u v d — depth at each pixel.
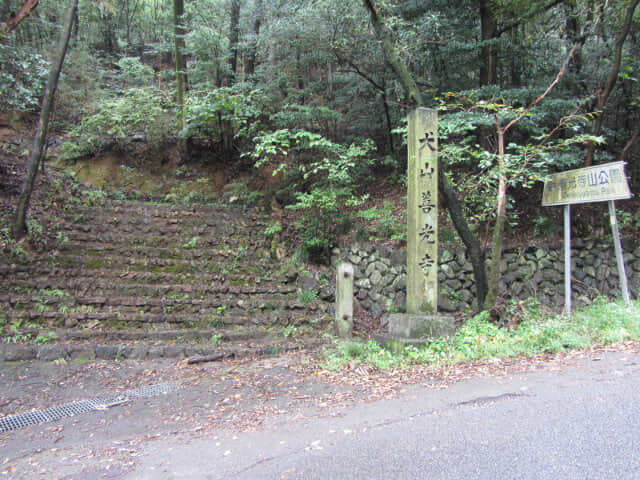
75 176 9.94
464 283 7.60
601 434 2.63
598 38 9.34
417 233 5.70
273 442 3.02
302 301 7.61
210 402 4.17
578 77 8.87
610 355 4.47
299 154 9.99
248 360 5.82
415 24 8.72
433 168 5.80
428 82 9.43
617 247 6.06
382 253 8.05
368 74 9.83
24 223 7.63
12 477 2.73
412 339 5.30
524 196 8.41
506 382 3.89
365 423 3.22
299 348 6.30
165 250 8.22
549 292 7.47
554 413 3.04
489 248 7.64
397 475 2.34
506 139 8.80
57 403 4.26
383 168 10.92
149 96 10.72
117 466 2.81
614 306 5.86
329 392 4.21
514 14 8.16
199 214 9.51
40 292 6.71
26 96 8.66
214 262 8.23
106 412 3.99
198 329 6.64
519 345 4.96
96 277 7.33
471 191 6.98
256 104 9.62
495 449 2.55
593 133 7.29
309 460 2.64
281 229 9.10
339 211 9.30
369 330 7.34
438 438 2.79
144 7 18.69
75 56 12.04
